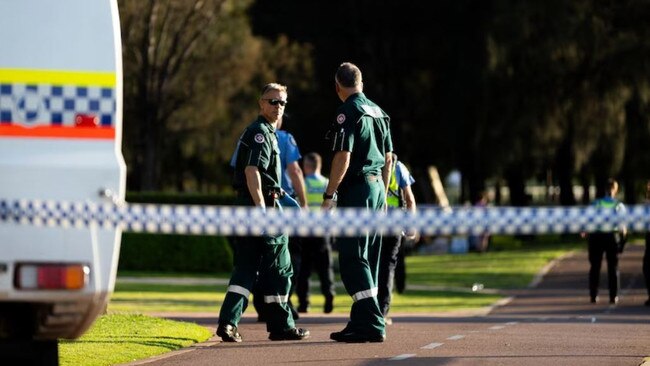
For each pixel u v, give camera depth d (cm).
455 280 8575
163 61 13588
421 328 4103
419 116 15475
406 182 4216
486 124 13962
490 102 13925
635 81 13650
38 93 2245
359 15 15500
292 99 15825
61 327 2248
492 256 11625
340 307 5550
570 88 13850
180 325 3844
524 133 13750
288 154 4238
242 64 13950
